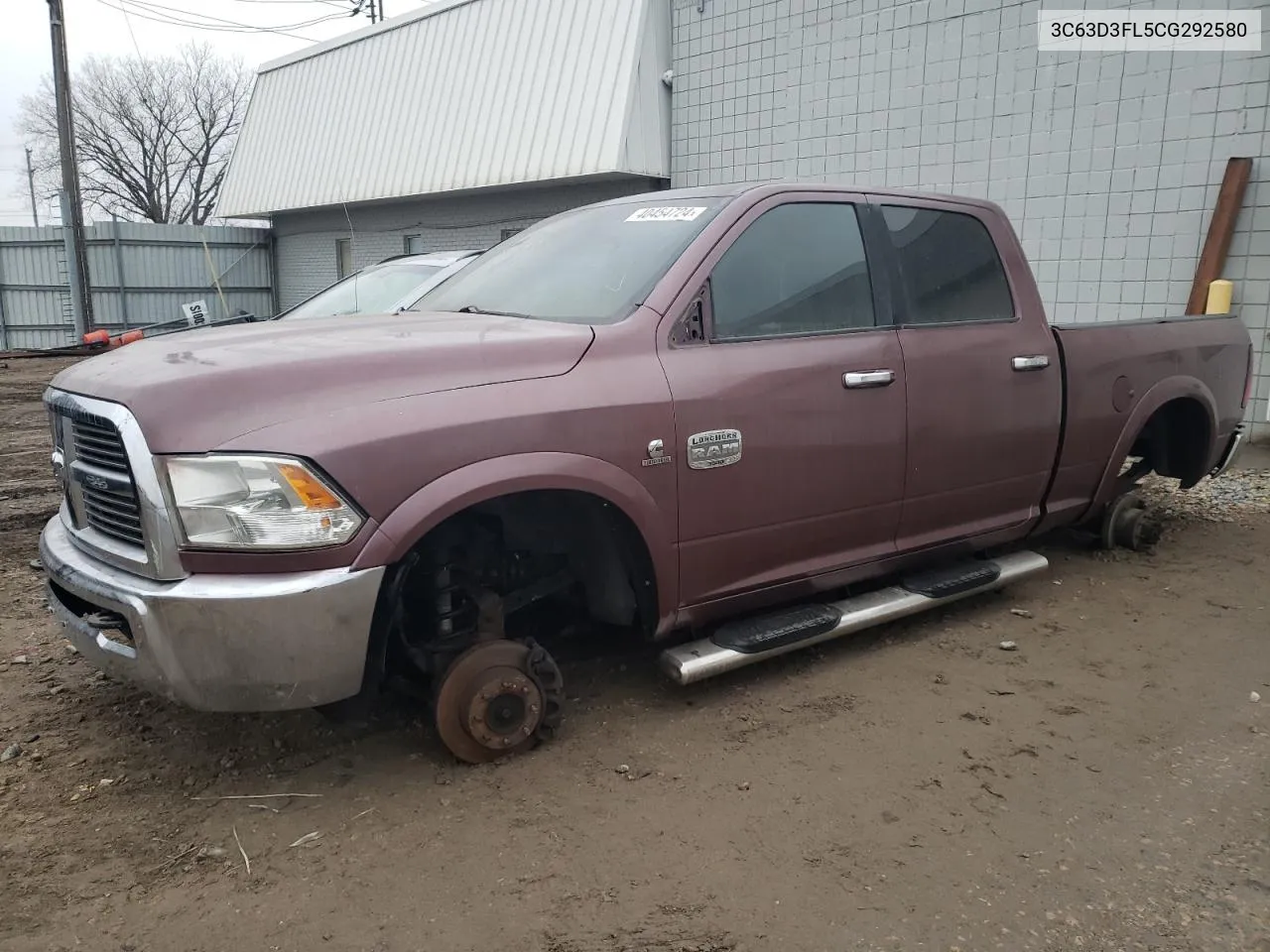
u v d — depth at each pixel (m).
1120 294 9.23
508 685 3.21
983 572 4.50
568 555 3.60
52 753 3.33
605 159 13.16
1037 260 9.77
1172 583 5.16
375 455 2.73
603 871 2.67
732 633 3.69
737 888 2.60
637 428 3.21
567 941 2.39
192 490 2.64
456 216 17.56
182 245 24.30
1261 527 6.26
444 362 2.98
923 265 4.27
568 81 14.18
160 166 47.41
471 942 2.39
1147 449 5.76
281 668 2.68
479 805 3.00
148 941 2.39
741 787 3.11
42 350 21.47
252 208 21.70
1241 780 3.17
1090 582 5.18
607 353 3.26
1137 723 3.58
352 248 20.58
